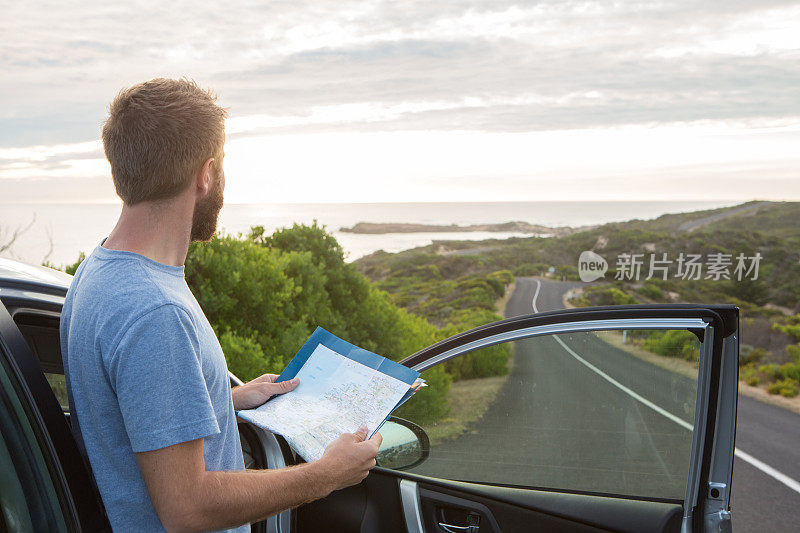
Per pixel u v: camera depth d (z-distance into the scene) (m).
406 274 70.00
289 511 1.73
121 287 1.04
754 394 14.65
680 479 1.73
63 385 1.69
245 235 8.21
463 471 1.93
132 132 1.07
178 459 1.03
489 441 1.90
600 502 1.82
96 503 1.17
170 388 1.02
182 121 1.09
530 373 1.83
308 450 1.32
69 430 1.18
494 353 1.85
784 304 52.12
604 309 1.71
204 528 1.07
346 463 1.27
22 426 1.12
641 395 1.72
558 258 80.38
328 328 7.28
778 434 9.62
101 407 1.06
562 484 1.86
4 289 1.52
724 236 72.81
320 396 1.54
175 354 1.04
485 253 87.00
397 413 1.96
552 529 1.86
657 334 1.66
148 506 1.10
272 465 1.77
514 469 1.89
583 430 1.80
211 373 1.17
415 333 9.63
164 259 1.13
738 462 7.73
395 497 1.96
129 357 1.00
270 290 6.00
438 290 57.62
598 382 1.76
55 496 1.13
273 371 5.18
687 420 1.67
